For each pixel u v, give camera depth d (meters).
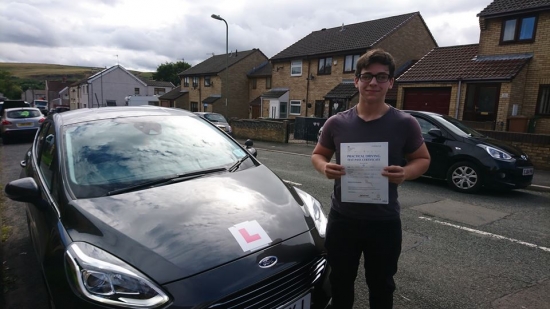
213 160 2.83
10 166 8.54
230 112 32.47
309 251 2.04
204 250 1.76
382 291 2.03
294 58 24.77
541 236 4.11
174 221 1.92
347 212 1.96
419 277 3.09
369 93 1.84
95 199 2.13
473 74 13.38
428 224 4.48
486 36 14.05
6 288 3.00
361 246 2.06
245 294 1.72
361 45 20.62
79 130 2.79
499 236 4.08
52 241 1.97
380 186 1.79
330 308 2.20
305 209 2.39
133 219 1.92
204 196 2.21
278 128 15.76
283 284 1.88
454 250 3.66
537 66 12.62
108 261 1.68
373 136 1.84
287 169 8.50
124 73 49.22
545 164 8.61
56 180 2.38
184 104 38.09
